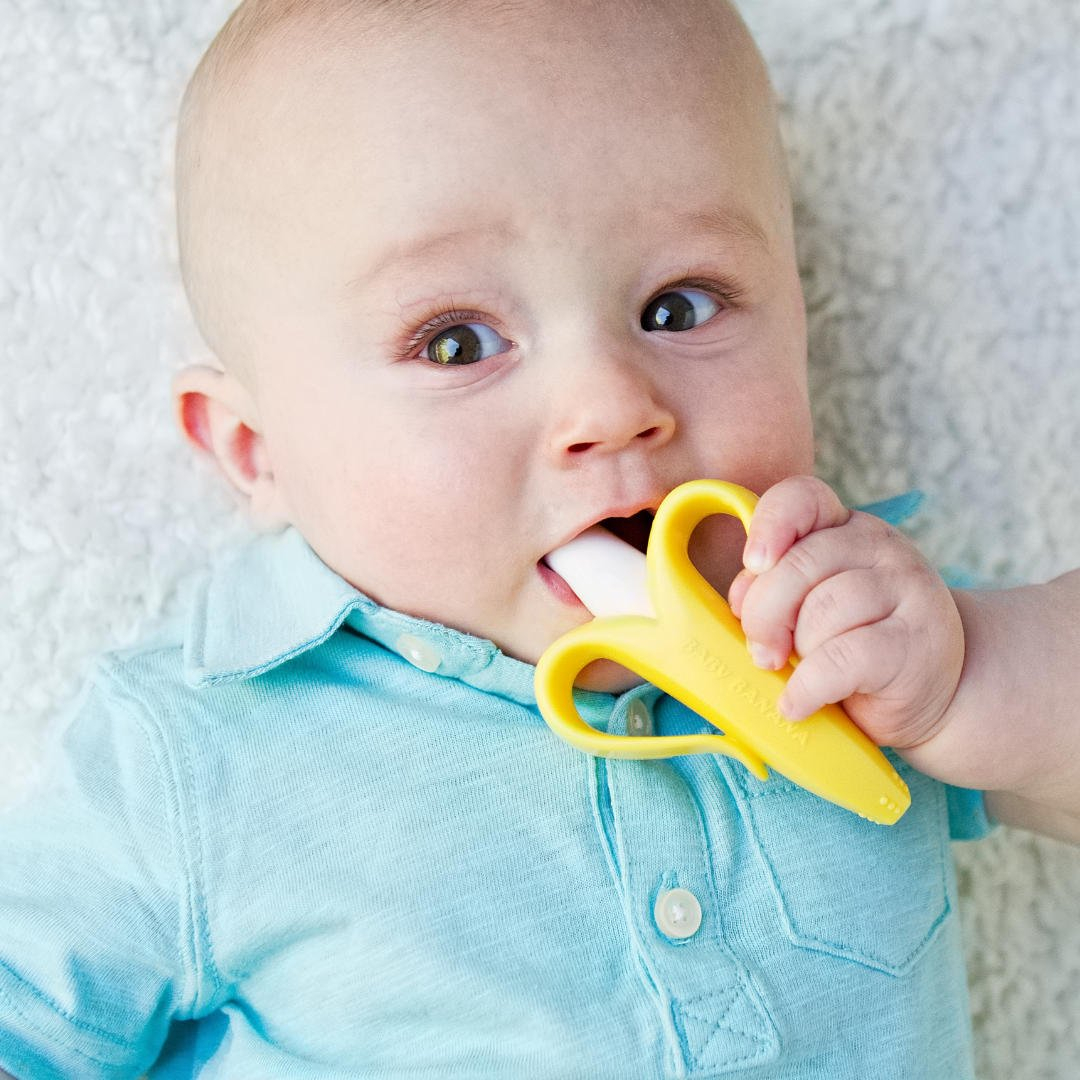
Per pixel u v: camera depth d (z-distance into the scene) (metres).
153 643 1.14
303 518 1.05
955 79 1.28
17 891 1.00
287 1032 1.03
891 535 0.91
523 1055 0.96
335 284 0.98
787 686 0.86
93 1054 0.99
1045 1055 1.28
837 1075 0.98
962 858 1.29
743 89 1.01
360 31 0.98
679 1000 0.95
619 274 0.95
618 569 0.92
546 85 0.94
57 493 1.27
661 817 0.99
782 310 1.03
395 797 1.00
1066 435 1.28
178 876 0.99
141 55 1.30
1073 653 0.98
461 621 1.00
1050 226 1.28
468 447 0.95
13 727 1.26
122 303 1.29
